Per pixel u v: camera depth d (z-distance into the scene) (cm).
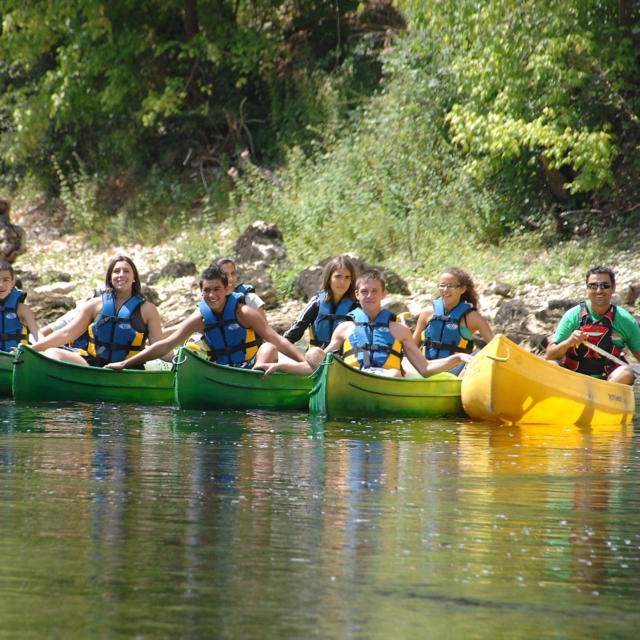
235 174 7456
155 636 891
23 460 1806
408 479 1678
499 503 1481
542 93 5766
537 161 6419
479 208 6475
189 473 1703
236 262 6253
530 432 2428
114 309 3011
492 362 2586
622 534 1291
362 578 1076
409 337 2850
